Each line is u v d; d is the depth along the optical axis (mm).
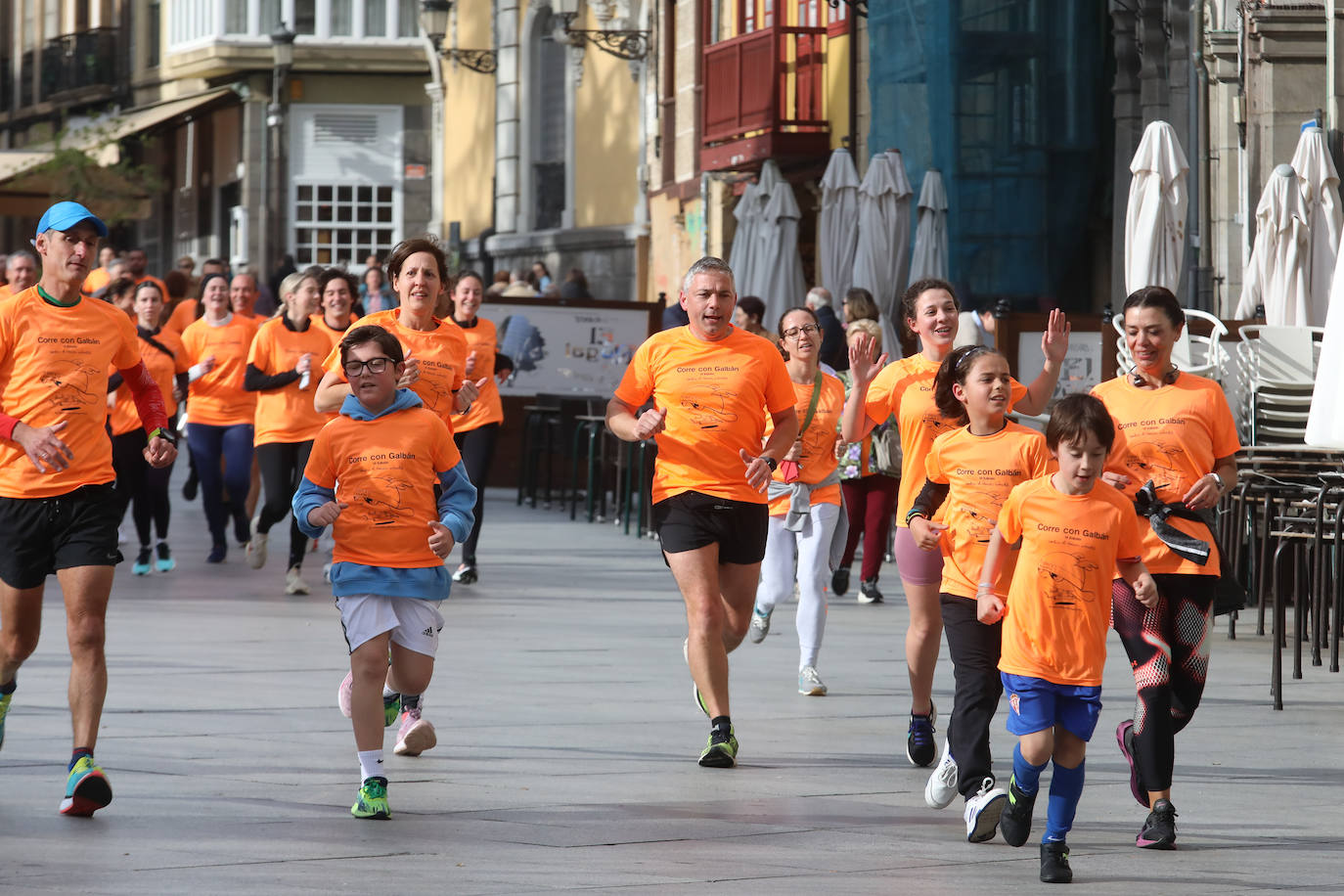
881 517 24078
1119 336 22078
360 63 73250
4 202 68688
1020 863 10820
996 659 11742
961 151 39469
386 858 10562
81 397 12141
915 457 13664
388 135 74688
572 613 22375
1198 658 11852
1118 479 11969
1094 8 39938
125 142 77062
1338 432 12938
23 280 25969
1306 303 26203
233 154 75500
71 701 11711
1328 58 27750
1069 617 10695
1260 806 12438
